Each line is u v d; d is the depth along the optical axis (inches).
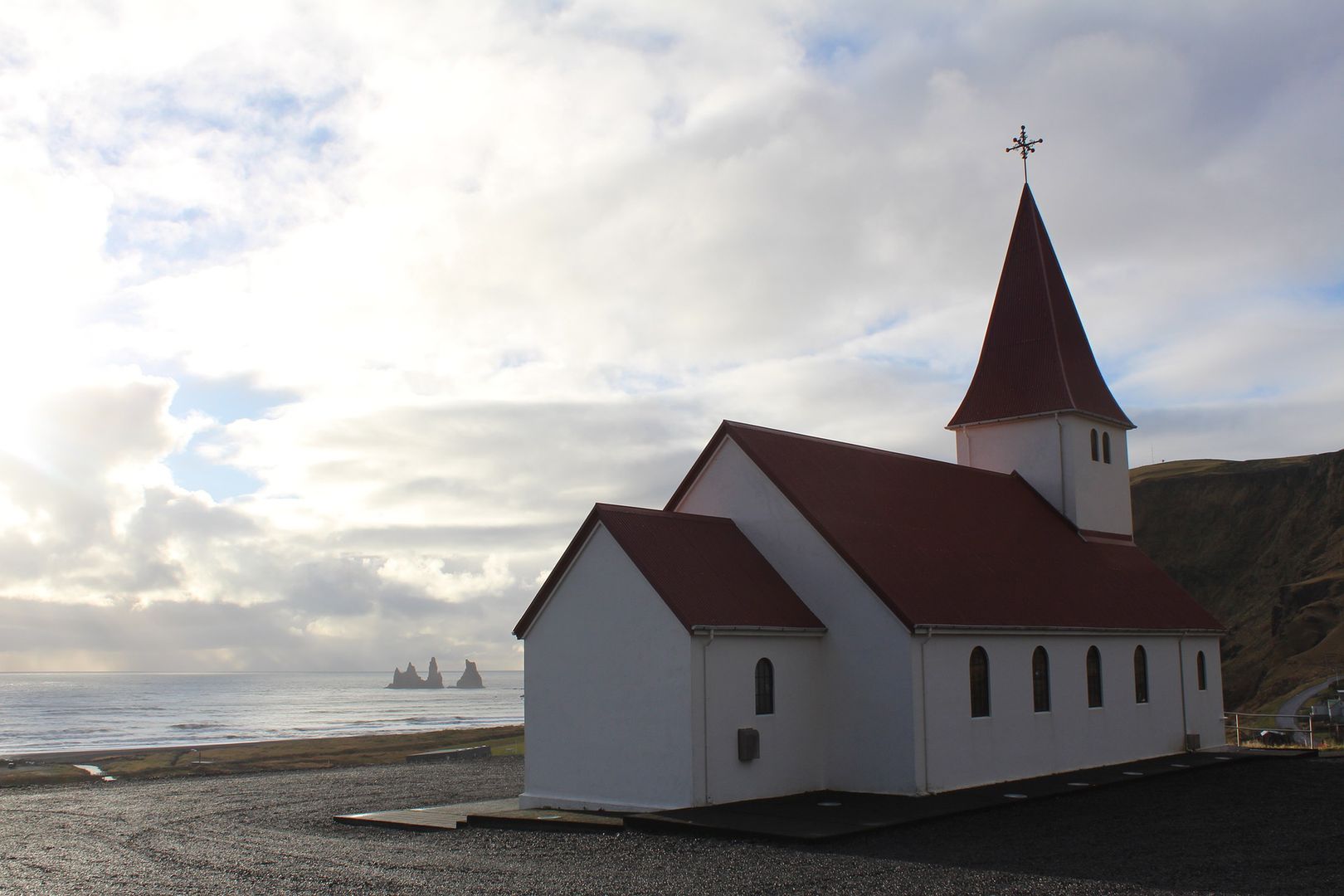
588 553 932.0
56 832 802.2
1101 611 1213.7
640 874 602.9
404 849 705.6
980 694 1009.5
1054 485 1416.1
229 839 761.0
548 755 932.6
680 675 861.8
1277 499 4279.0
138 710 6712.6
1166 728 1300.4
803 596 997.8
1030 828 772.6
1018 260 1529.3
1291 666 2913.4
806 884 568.4
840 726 961.5
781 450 1083.9
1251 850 671.8
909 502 1158.3
